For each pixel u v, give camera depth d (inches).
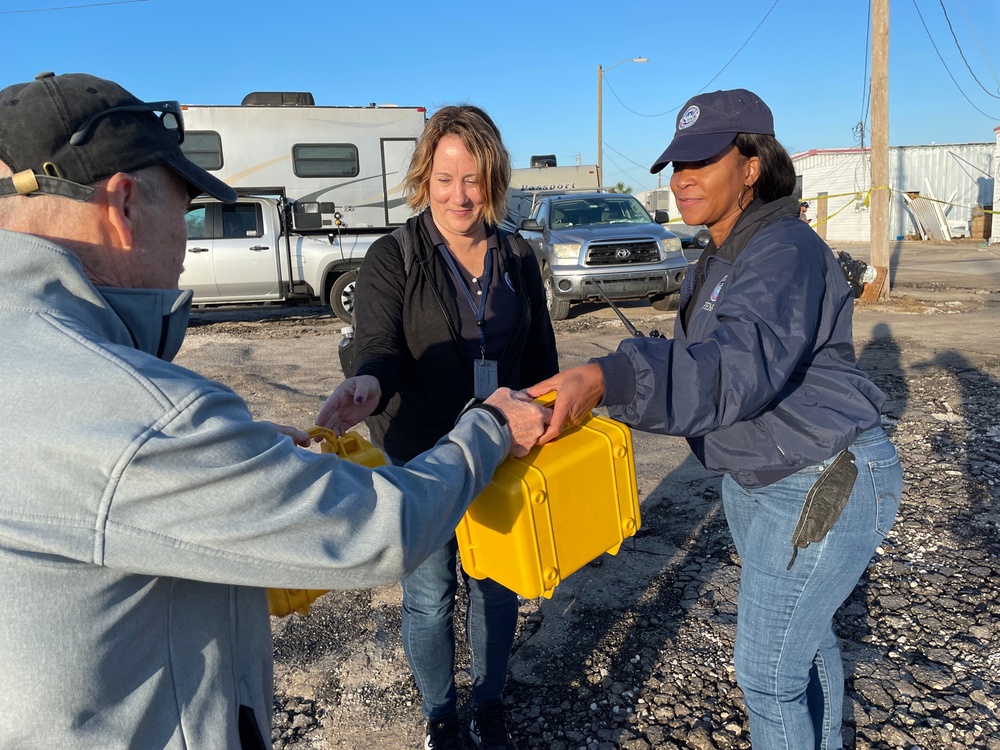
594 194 449.7
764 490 69.1
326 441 61.1
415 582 86.0
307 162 491.2
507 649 92.4
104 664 36.1
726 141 66.7
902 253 866.1
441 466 45.1
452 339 84.7
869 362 272.7
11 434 33.9
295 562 37.0
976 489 156.9
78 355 35.4
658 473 179.3
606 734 95.5
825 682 76.4
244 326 445.1
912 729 93.0
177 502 35.1
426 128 83.7
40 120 38.6
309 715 102.4
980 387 231.3
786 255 60.8
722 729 95.2
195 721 39.9
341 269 434.3
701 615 119.1
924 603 119.0
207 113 470.0
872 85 418.9
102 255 41.6
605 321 397.4
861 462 66.3
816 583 66.7
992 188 1111.6
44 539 33.8
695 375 53.6
